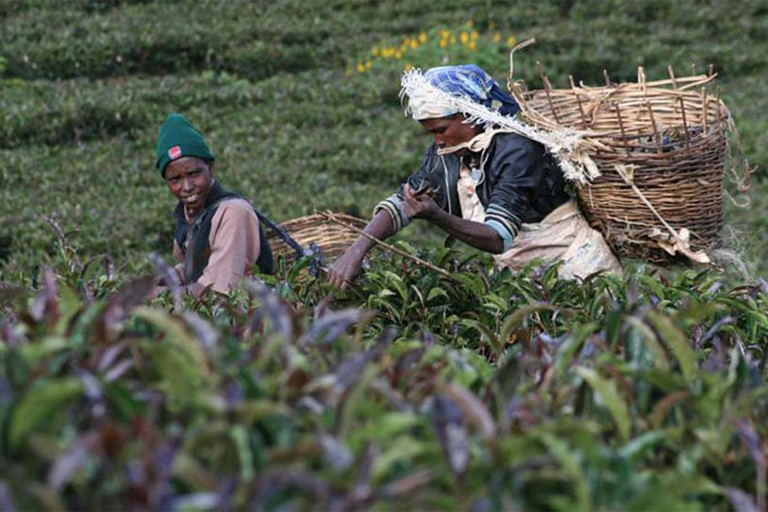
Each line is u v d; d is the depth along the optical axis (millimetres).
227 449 3920
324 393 4461
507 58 35125
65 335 4688
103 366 4305
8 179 25000
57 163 26312
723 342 7969
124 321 5320
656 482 4234
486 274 9766
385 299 9430
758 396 4688
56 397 3744
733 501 4211
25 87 30906
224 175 25719
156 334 5160
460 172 10953
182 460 3660
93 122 28719
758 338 8211
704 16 39812
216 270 10555
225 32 35688
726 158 11477
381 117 30531
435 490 3988
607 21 38688
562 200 11086
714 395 4703
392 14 39281
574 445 4262
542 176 10742
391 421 3920
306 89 32156
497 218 10383
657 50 36438
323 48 35812
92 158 26703
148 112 29500
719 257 11141
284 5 39188
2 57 32281
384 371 5191
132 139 28531
